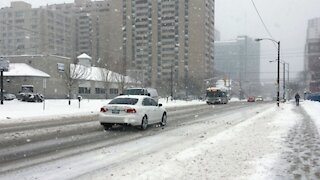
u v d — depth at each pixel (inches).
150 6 5585.6
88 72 3181.6
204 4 5442.9
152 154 389.1
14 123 774.5
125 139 516.1
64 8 6136.8
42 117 948.6
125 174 296.7
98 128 667.4
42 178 287.3
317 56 4601.4
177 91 4293.8
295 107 1553.9
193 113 1157.7
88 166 329.1
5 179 284.2
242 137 520.7
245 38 4220.0
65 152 404.2
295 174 302.2
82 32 5949.8
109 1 5802.2
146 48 5620.1
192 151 402.0
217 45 4478.3
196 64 5403.5
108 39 5762.8
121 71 3299.7
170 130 636.7
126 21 5679.1
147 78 5595.5
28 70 2721.5
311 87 4421.8
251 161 348.5
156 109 697.6
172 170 309.7
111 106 640.4
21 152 404.2
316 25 4670.3
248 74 4215.1
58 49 5925.2
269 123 745.0
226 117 961.5
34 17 5969.5
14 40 6166.3
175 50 5497.1
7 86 2701.8
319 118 872.9
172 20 5497.1
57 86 2881.4
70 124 747.4
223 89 2388.0
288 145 447.5
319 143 465.1
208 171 306.7
